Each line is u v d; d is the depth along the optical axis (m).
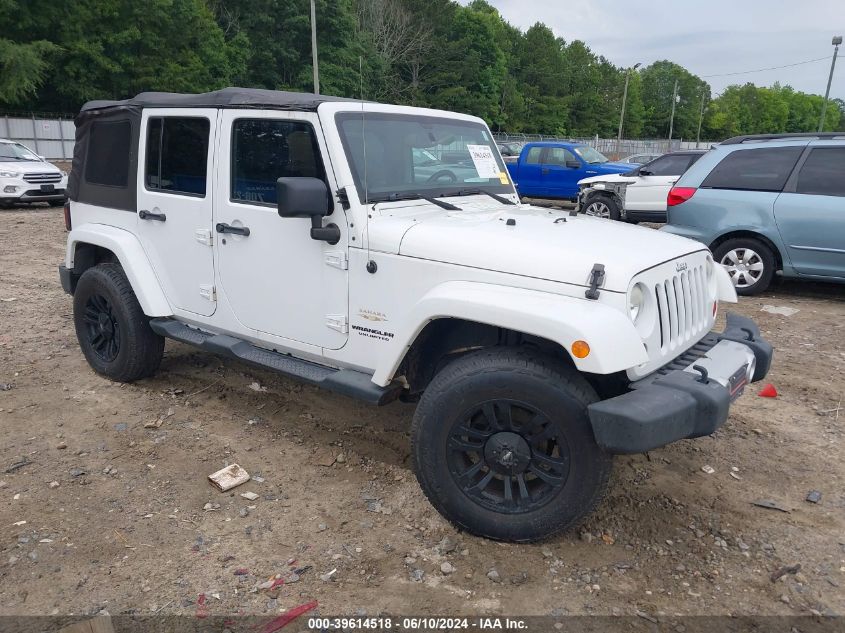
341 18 35.84
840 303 7.76
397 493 3.58
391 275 3.30
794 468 3.91
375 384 3.38
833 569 3.00
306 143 3.54
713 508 3.47
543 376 2.85
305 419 4.46
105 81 35.09
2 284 8.05
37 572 2.91
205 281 4.21
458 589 2.85
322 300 3.60
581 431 2.82
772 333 6.54
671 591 2.85
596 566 3.00
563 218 3.71
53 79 33.59
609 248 3.04
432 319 3.09
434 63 50.25
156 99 4.38
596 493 2.88
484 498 3.09
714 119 107.56
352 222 3.40
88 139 5.02
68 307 7.08
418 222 3.36
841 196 7.31
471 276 3.07
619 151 54.25
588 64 88.00
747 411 4.70
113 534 3.19
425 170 3.90
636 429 2.60
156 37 35.56
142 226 4.55
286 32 43.12
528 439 2.96
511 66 75.38
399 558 3.04
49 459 3.87
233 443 4.11
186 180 4.22
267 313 3.89
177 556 3.04
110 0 33.69
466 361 3.05
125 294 4.66
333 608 2.73
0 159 15.05
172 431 4.25
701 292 3.47
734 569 2.99
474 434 3.03
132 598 2.77
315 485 3.66
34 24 31.67
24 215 14.10
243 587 2.84
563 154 16.33
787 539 3.22
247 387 4.96
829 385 5.18
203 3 40.47
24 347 5.75
